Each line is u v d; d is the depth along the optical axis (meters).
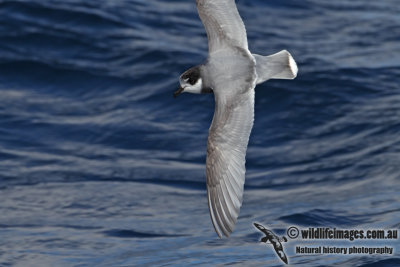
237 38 10.06
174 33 21.62
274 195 15.04
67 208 14.55
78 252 12.92
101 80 19.02
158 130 17.34
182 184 15.53
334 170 15.80
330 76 19.34
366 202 14.30
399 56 20.94
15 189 15.20
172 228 13.79
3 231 13.64
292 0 24.34
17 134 17.03
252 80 9.79
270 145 16.84
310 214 13.87
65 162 16.22
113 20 21.61
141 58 19.94
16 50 19.88
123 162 16.28
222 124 9.55
